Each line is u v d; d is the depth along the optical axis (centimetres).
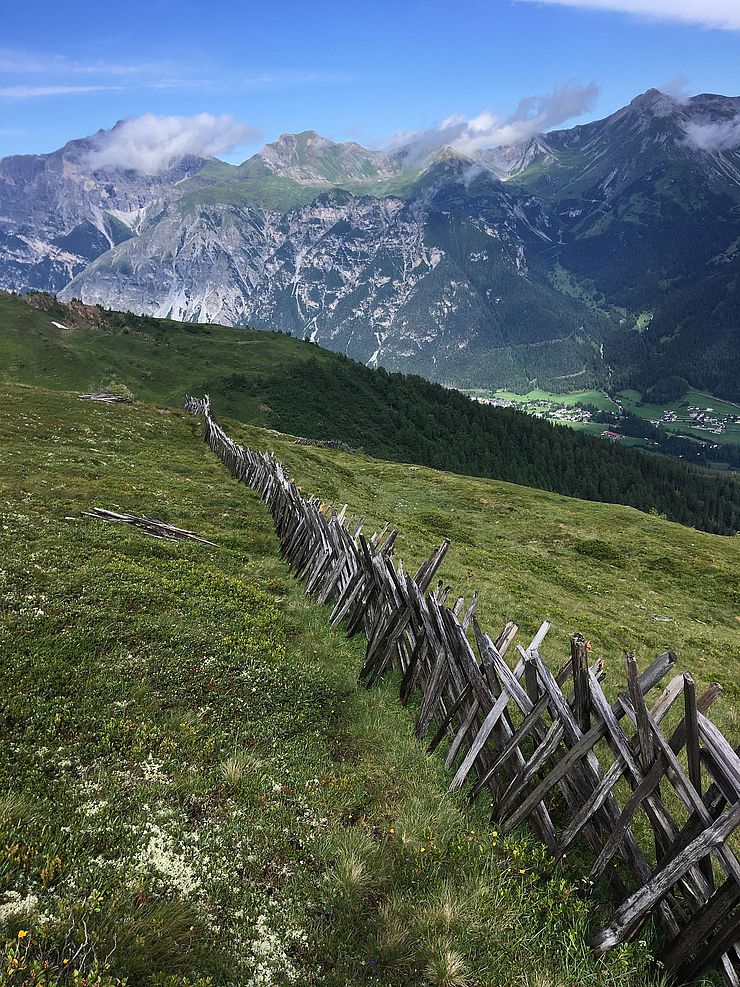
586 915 620
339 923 580
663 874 562
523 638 1709
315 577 1530
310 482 3909
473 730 836
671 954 566
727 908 524
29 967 453
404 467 6288
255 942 544
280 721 948
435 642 935
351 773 831
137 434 3938
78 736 803
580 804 693
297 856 661
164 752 805
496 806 750
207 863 627
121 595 1291
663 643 2138
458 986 526
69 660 992
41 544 1524
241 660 1116
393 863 662
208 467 3362
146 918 529
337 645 1259
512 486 5750
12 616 1093
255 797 743
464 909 601
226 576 1579
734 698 1723
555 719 694
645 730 603
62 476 2427
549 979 546
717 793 557
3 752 734
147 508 2175
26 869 564
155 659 1059
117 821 657
